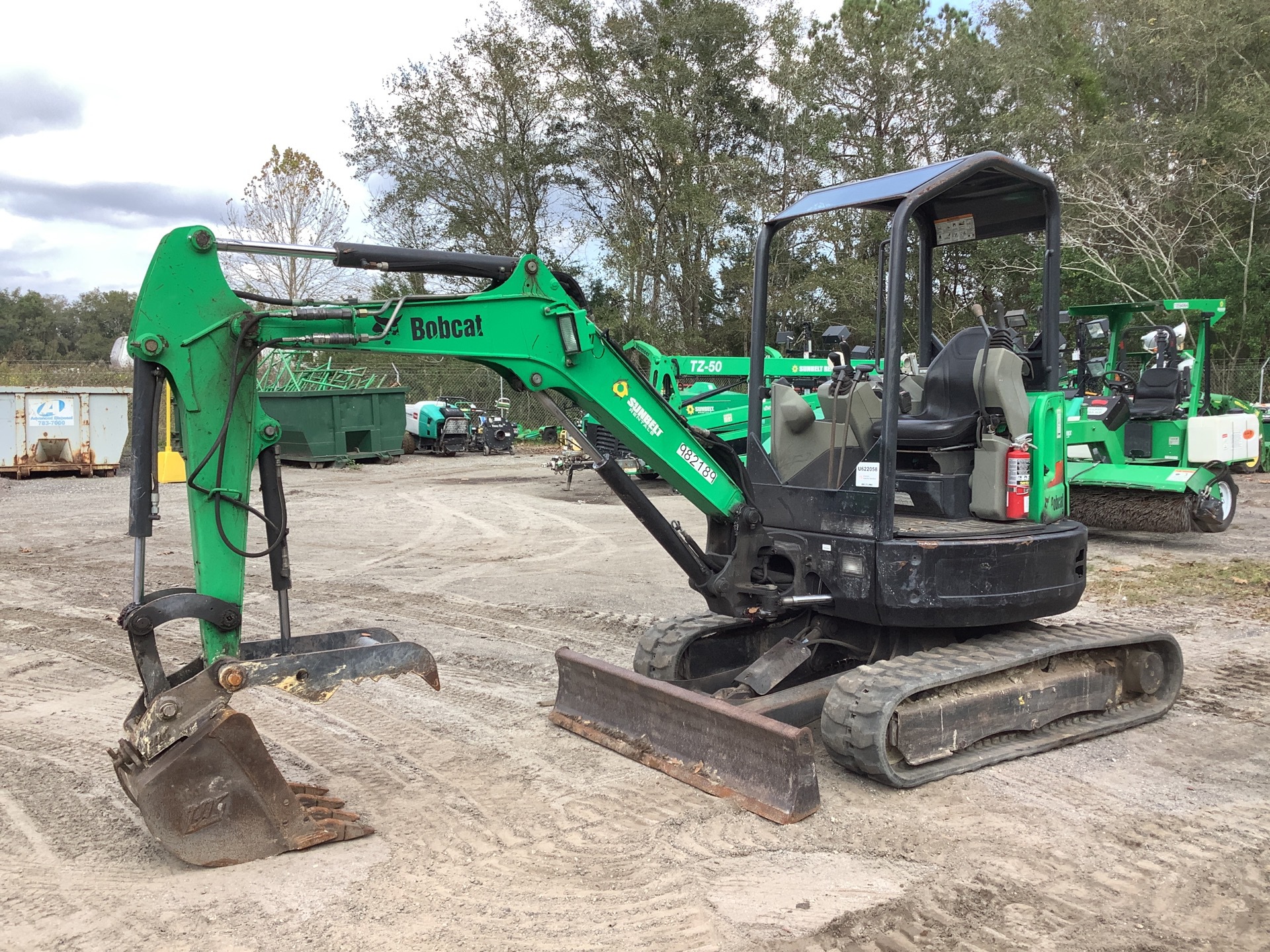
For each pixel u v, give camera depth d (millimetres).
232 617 3600
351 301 3912
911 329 5930
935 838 3730
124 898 3275
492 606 7828
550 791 4195
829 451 4719
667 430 4527
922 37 30703
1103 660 5051
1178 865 3523
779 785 3939
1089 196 25219
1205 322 10680
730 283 29469
